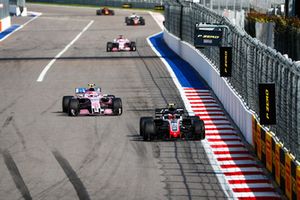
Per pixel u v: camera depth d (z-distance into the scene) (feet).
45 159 257.96
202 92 410.31
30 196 211.61
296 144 213.87
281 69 234.99
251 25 648.38
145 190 217.56
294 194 197.26
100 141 286.66
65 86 442.50
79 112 345.72
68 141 287.48
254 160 255.09
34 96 405.59
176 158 257.96
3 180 230.27
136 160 255.29
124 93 410.72
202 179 230.48
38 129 312.29
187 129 286.46
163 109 294.25
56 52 652.07
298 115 211.20
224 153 265.75
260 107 224.33
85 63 561.84
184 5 575.79
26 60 585.22
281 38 526.57
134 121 327.47
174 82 450.71
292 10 618.03
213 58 424.87
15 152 269.64
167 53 631.15
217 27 355.56
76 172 239.50
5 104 379.96
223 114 344.08
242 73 312.50
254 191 216.74
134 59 585.63
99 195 212.23
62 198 209.15
